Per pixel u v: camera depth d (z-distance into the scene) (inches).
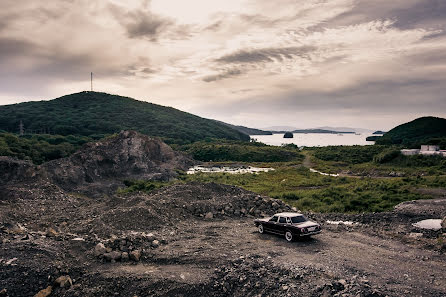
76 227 619.2
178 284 384.8
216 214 747.4
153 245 510.3
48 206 878.4
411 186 1469.0
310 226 539.2
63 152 3208.7
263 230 599.2
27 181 1338.6
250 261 435.8
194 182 971.3
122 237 517.3
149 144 3164.4
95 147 2337.6
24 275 385.7
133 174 2290.8
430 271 402.3
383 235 594.2
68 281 399.2
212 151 4867.1
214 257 457.7
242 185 1902.1
